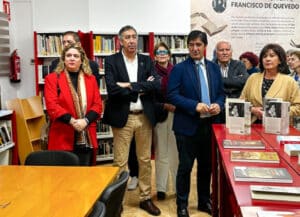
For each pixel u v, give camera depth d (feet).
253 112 9.41
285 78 9.21
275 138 8.11
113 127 10.27
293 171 5.64
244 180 5.17
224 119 10.12
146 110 10.30
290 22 18.98
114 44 16.22
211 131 9.84
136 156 11.55
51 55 15.72
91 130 9.80
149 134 10.65
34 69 16.61
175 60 17.30
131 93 9.92
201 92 9.63
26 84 16.87
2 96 15.12
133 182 12.89
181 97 9.57
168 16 17.61
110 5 16.76
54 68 10.98
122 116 10.07
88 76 9.87
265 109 8.67
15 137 14.07
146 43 16.96
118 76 10.18
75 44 9.79
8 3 16.03
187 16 17.95
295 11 18.93
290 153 6.54
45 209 5.16
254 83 9.70
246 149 7.14
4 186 6.19
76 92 9.55
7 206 5.29
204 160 10.31
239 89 11.63
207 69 9.78
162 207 11.27
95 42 15.94
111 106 10.22
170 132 11.69
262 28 18.86
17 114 14.07
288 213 4.02
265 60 9.21
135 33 10.19
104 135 16.10
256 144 7.31
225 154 6.79
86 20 16.49
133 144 12.26
